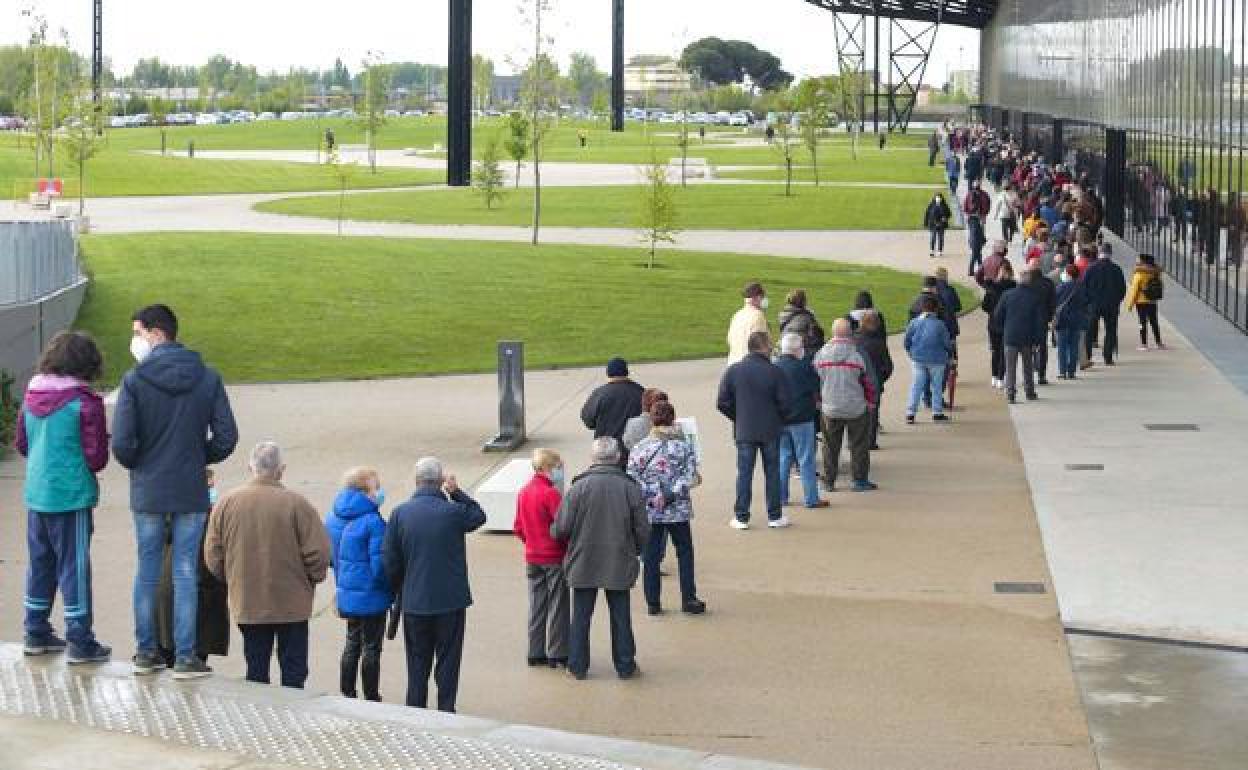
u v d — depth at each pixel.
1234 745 10.98
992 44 153.50
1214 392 26.36
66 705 9.18
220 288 38.47
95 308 35.28
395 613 11.92
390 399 26.52
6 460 21.55
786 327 20.88
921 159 116.62
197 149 133.00
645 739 11.34
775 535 17.31
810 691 12.30
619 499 12.54
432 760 8.32
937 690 12.27
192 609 9.80
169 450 9.64
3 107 197.38
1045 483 19.70
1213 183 37.12
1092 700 11.97
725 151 126.88
